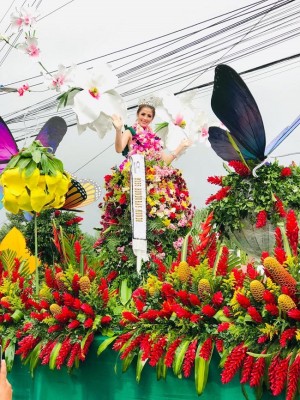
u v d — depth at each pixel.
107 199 4.35
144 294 2.83
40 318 3.10
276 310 2.30
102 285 3.09
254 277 2.44
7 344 3.31
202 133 4.93
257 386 2.32
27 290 3.54
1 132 4.90
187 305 2.63
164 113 4.93
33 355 3.12
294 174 2.98
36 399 3.12
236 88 2.80
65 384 3.02
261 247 2.98
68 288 3.09
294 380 2.18
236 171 2.97
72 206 4.85
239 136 2.93
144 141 4.48
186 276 2.68
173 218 4.41
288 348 2.27
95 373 2.92
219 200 3.02
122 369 2.75
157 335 2.63
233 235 3.02
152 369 2.69
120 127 4.27
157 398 2.67
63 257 3.49
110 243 4.14
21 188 3.43
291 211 2.55
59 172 3.49
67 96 4.27
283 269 2.32
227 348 2.42
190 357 2.49
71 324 2.95
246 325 2.35
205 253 2.95
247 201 2.95
